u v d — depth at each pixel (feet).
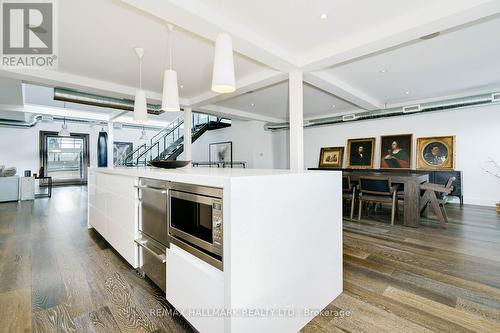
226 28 7.75
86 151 32.22
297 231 4.99
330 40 9.34
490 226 12.05
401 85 15.16
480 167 16.67
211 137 31.09
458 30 8.66
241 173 5.17
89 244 9.77
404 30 7.82
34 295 6.14
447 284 6.61
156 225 6.07
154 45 9.58
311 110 22.71
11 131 27.22
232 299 3.77
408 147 19.30
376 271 7.43
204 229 4.52
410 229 11.82
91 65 11.53
